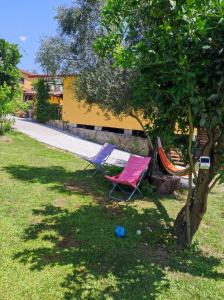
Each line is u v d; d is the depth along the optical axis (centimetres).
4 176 941
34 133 1855
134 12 530
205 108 462
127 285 455
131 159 904
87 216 695
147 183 902
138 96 554
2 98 1563
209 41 427
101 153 1115
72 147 1566
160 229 643
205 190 577
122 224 667
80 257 520
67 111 2117
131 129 1773
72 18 1367
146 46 481
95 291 436
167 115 506
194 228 587
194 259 547
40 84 2314
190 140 520
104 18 562
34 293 420
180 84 438
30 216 666
